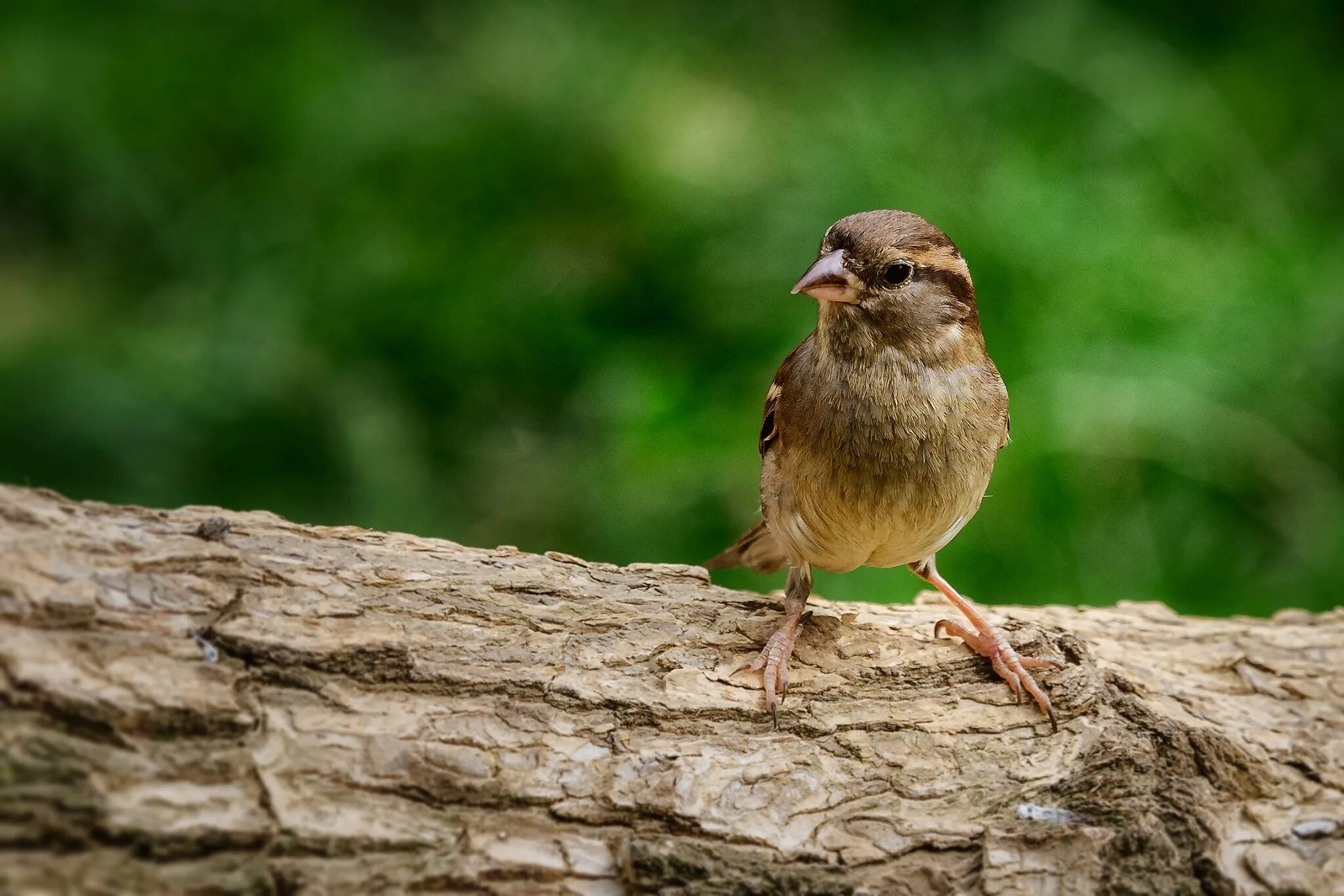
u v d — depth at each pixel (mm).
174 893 4926
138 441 11883
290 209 13508
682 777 6008
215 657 5613
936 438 6980
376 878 5289
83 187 15320
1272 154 12750
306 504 11555
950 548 11023
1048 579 10969
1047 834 5941
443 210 13195
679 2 14680
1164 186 12320
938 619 7812
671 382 11641
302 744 5559
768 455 7625
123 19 15938
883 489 7031
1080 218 11969
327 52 14781
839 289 6859
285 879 5164
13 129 15445
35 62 15555
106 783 5023
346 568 6242
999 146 12477
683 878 5551
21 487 6090
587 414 11930
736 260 12070
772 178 12383
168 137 14977
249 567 6000
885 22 14281
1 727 4988
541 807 5762
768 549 8742
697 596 7039
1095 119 12828
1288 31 13594
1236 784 6555
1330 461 11328
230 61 15219
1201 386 11266
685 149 12875
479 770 5758
